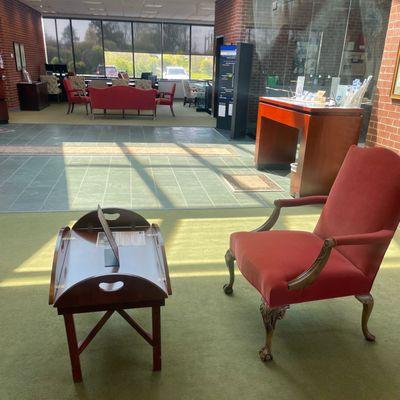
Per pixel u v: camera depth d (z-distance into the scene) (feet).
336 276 5.41
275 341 5.86
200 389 4.94
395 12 10.42
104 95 27.27
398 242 9.25
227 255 6.71
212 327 6.13
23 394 4.79
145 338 5.09
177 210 10.96
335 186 6.53
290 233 6.55
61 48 40.93
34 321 6.10
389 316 6.52
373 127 11.67
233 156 17.90
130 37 41.27
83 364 5.28
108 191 12.34
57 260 5.00
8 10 29.96
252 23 22.62
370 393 4.97
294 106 12.14
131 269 4.98
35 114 28.99
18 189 12.26
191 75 43.73
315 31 20.75
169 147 19.29
